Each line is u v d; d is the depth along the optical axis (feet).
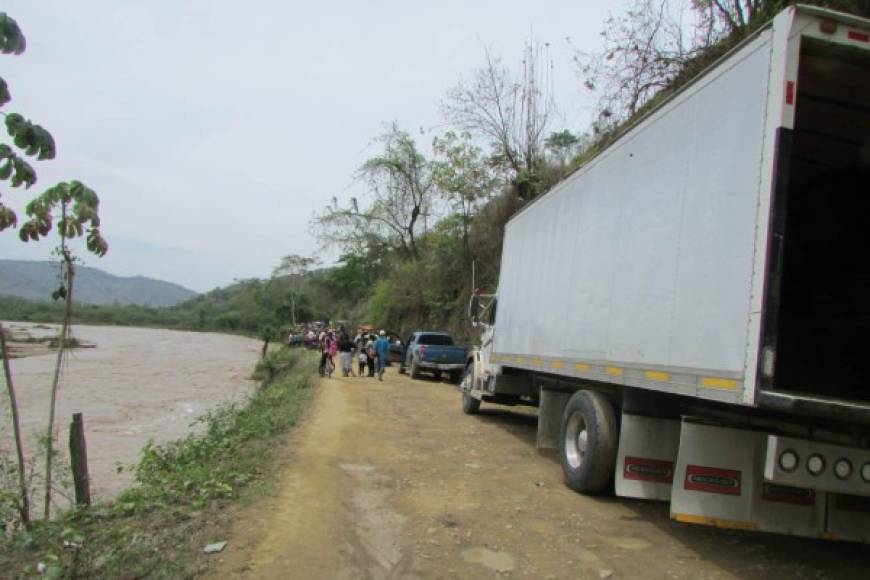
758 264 13.84
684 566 16.39
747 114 14.85
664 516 20.93
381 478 25.34
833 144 20.62
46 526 18.61
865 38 13.80
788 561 17.01
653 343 18.58
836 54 14.55
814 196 23.90
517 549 17.39
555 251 28.43
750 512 16.75
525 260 33.63
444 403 51.78
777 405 13.33
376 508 21.18
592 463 22.38
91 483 33.78
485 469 27.40
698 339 16.11
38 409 63.41
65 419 57.16
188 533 17.90
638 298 19.80
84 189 19.88
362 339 80.23
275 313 269.44
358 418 41.27
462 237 103.86
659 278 18.53
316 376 71.82
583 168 25.50
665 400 21.11
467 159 97.66
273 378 89.66
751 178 14.46
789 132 13.62
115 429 53.21
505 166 89.40
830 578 15.80
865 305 21.93
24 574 15.31
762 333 13.47
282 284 278.87
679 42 49.80
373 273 168.45
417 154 129.59
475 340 84.94
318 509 20.68
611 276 22.03
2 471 29.04
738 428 17.13
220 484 22.52
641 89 52.03
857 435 14.78
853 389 20.98
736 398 14.21
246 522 18.97
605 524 19.79
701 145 16.81
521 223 35.19
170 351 177.58
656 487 20.68
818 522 16.61
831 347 21.84
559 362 26.71
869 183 22.29
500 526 19.33
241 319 355.15
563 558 16.76
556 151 85.56
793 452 14.64
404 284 123.54
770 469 14.64
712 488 17.08
